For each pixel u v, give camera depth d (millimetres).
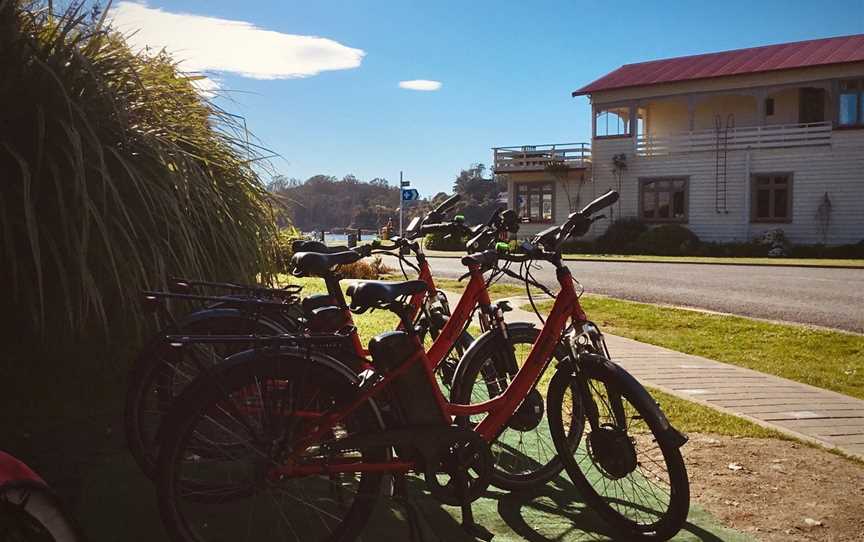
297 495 2914
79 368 4023
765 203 29156
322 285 10836
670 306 11219
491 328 3430
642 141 31531
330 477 2814
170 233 3941
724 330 8992
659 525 2889
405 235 4098
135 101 4238
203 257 4203
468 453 2922
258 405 2510
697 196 30359
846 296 12602
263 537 2762
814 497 3432
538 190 34375
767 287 14203
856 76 27875
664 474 3494
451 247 33312
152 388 3168
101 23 4062
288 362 2521
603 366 3072
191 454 2465
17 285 3510
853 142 27469
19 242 3420
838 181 27766
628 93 31922
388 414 2777
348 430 2629
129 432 3123
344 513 2775
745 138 29344
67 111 3576
